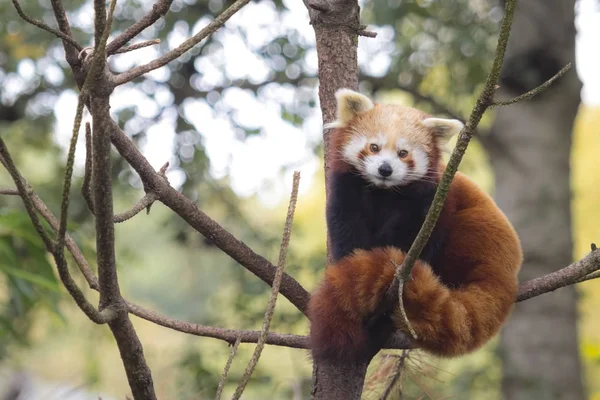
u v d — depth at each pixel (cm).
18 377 1302
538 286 601
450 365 1412
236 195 1412
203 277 1503
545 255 1403
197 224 566
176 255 2062
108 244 394
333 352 497
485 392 1392
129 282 2000
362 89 1448
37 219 348
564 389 1384
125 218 498
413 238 679
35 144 1477
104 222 388
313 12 666
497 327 577
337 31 662
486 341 566
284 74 1376
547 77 1420
